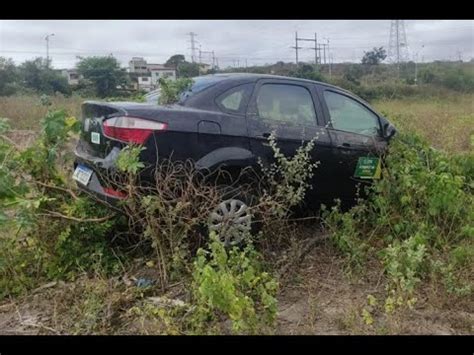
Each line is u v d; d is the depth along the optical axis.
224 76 4.48
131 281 3.75
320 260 4.18
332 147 4.62
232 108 4.21
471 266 3.82
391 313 3.17
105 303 3.36
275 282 3.36
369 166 4.84
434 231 4.27
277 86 4.51
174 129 3.86
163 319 3.06
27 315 3.38
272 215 4.15
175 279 3.71
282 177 4.27
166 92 4.22
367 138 4.88
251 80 4.39
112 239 4.22
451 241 4.31
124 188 3.72
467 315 3.32
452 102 28.03
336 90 4.88
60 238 3.95
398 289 3.37
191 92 4.20
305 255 4.22
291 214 4.46
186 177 3.85
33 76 34.91
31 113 16.06
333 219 4.43
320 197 4.69
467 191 4.96
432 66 43.97
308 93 4.67
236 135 4.12
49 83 35.31
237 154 4.10
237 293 3.02
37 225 3.97
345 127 4.81
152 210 3.64
